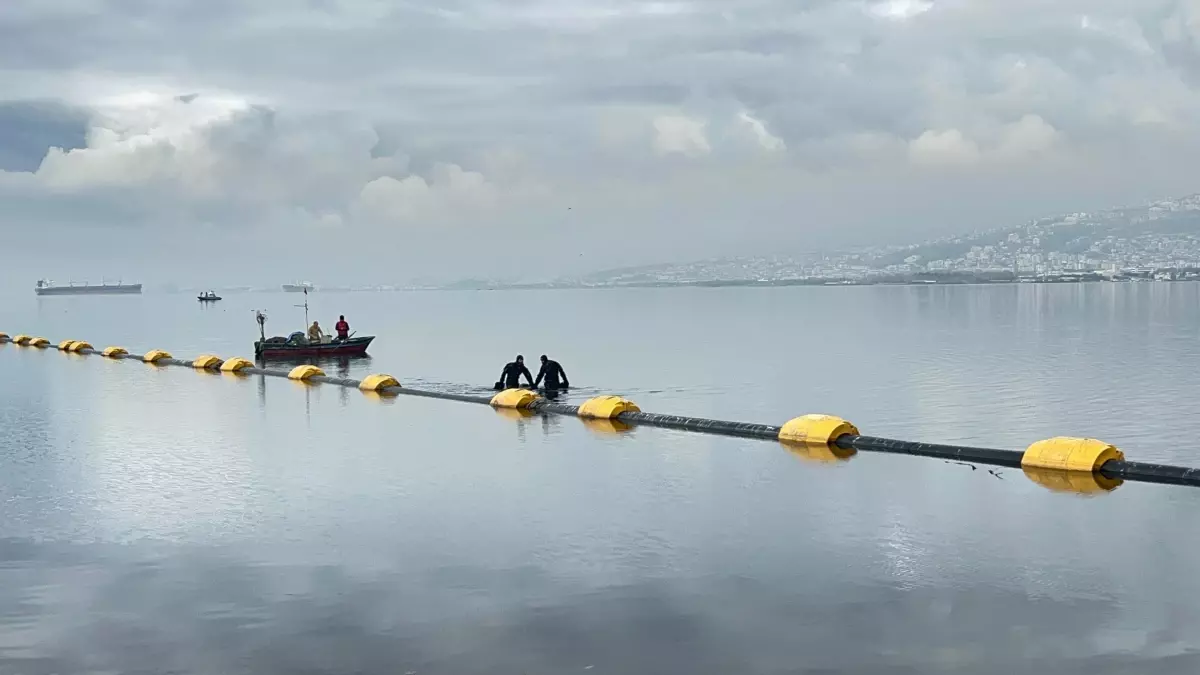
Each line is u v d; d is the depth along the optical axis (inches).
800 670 484.7
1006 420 1371.8
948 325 3882.9
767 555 669.3
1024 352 2511.1
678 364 2377.0
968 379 1902.1
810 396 1691.7
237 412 1466.5
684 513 787.4
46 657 514.0
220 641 531.5
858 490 868.0
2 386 1909.4
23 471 990.4
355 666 498.3
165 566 661.3
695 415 1473.9
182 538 727.7
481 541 711.1
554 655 507.8
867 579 616.7
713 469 971.9
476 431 1246.9
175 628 550.3
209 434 1237.1
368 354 2792.8
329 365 2449.6
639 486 893.2
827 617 553.0
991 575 621.6
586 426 1285.7
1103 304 5738.2
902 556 663.8
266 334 4200.3
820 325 4111.7
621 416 1333.7
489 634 535.5
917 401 1594.5
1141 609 557.9
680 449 1093.8
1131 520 752.3
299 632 542.0
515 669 492.4
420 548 695.7
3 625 557.6
